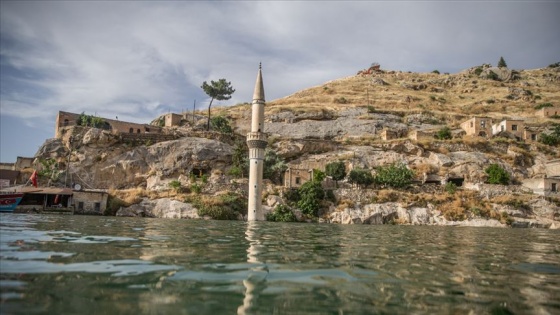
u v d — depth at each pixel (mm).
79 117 90188
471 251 19562
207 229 29438
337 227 42688
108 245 15562
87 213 57406
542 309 8180
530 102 138750
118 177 73562
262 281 9734
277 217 59406
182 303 7555
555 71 185500
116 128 89438
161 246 16078
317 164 81625
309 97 139875
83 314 6664
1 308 6766
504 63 193375
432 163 82938
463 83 166250
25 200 58281
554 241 29094
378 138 95875
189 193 64125
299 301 8078
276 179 76875
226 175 74062
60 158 74000
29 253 12352
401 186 71750
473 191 69750
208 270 10852
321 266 12453
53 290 8016
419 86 163875
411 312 7648
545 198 67250
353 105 124438
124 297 7777
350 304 8008
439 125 107938
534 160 87438
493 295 9273
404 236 29859
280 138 90375
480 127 96000
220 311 7195
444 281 10758
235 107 132375
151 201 60469
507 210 64375
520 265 14594
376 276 11062
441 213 63531
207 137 85812
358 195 66375
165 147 77500
